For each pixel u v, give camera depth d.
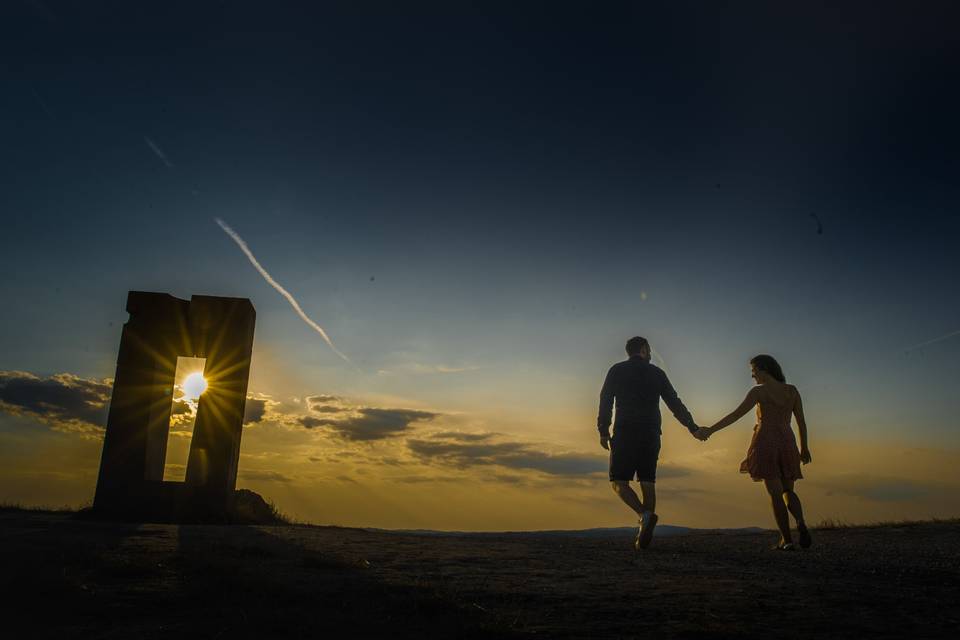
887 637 2.64
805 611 3.11
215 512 11.02
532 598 3.38
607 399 6.95
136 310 11.54
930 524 9.22
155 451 11.45
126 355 11.38
